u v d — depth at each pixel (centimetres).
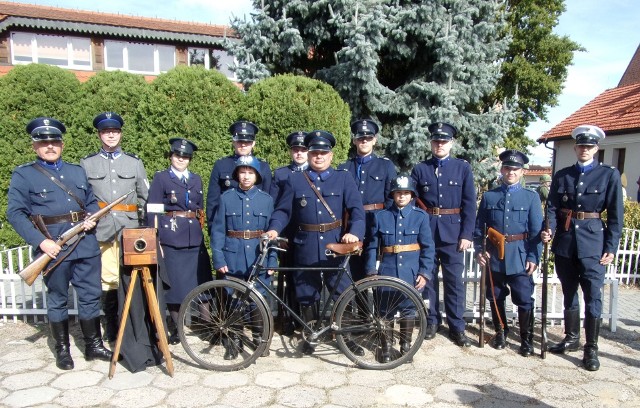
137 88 584
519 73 1928
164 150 575
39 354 405
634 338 467
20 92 573
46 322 484
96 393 340
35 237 356
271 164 595
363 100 751
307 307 411
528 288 420
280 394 342
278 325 474
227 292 385
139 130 584
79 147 585
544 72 1994
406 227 411
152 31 1666
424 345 439
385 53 775
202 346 422
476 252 456
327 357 407
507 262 419
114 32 1633
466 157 823
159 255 384
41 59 1611
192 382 359
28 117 577
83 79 1630
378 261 448
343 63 708
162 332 368
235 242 400
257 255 402
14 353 407
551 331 481
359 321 394
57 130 373
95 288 393
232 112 597
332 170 421
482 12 805
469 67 774
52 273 371
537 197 427
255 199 404
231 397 337
